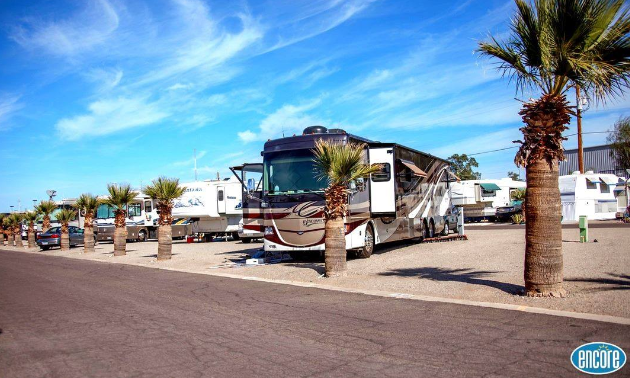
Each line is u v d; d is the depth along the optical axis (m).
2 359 5.67
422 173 16.86
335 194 11.51
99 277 13.87
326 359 5.29
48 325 7.47
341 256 11.51
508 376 4.55
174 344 6.10
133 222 33.72
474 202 39.88
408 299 8.53
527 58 8.13
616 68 7.56
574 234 19.84
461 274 10.76
